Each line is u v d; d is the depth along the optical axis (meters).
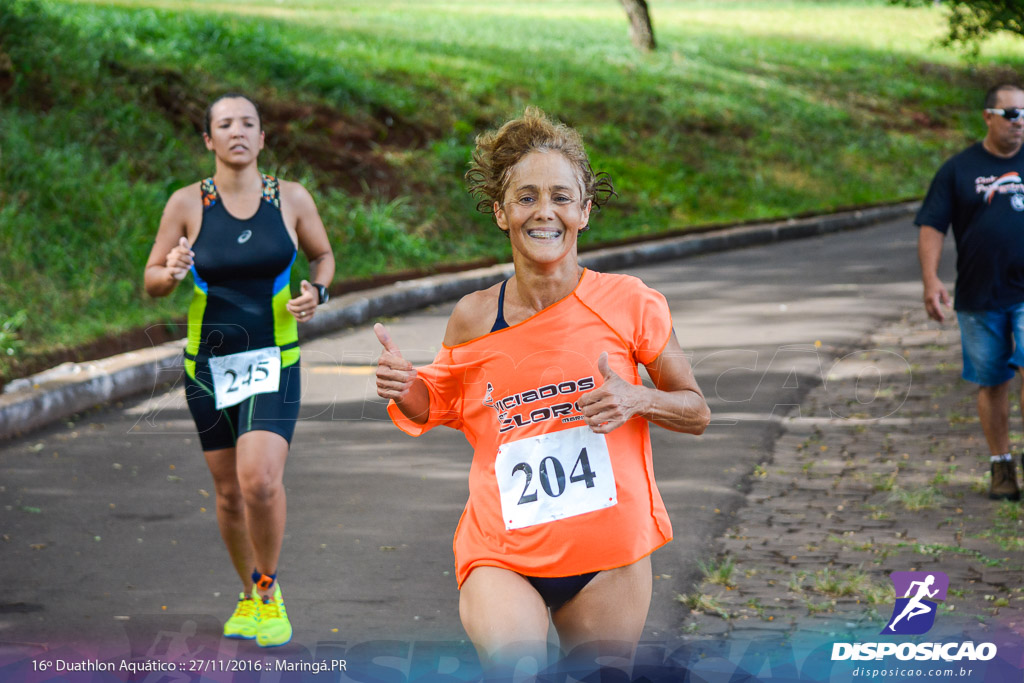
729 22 68.88
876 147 47.53
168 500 10.88
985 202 10.39
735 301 22.28
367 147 29.75
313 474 11.77
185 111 26.45
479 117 34.66
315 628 7.91
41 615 8.05
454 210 28.91
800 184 40.56
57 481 11.41
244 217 7.80
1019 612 7.91
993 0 20.69
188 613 8.16
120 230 20.34
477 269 25.70
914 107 54.72
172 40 29.83
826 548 9.39
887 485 10.99
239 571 7.84
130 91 25.66
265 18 40.91
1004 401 10.61
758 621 7.87
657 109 43.09
